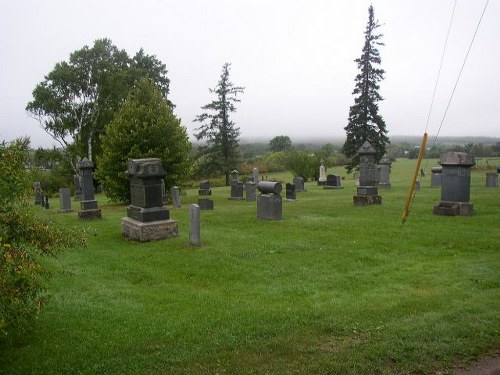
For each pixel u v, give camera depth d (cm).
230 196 3023
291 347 595
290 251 1205
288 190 2636
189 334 655
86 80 4628
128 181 2733
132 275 1045
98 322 722
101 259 1203
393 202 2241
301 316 715
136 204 1525
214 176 5988
